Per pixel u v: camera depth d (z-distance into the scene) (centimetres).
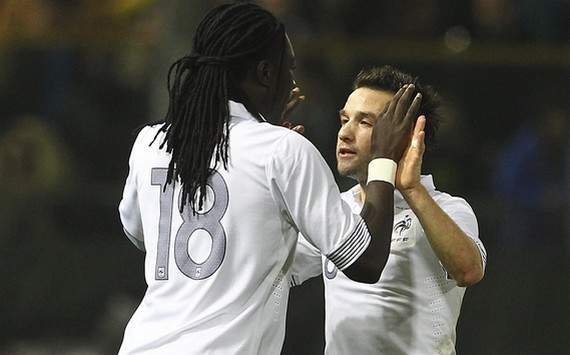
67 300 2994
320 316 2845
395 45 3078
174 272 1304
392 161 1316
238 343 1273
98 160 3112
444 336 1417
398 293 1410
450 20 3247
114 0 3400
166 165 1344
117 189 3048
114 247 2998
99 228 3016
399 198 1423
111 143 3123
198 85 1327
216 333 1271
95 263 2995
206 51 1333
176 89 1338
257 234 1288
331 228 1270
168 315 1294
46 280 3003
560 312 2877
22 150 3078
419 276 1406
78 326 2994
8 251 3012
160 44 3203
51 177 3075
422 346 1405
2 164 3073
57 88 3156
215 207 1298
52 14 3400
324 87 3016
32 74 3155
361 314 1427
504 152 3003
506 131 3030
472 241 1356
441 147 2973
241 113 1325
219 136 1308
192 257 1298
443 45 3084
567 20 3256
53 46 3162
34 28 3322
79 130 3120
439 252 1330
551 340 2873
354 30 3278
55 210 3025
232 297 1280
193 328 1277
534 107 3041
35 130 3109
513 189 2959
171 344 1278
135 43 3195
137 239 1448
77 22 3384
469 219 1412
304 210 1276
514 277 2891
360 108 1416
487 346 2872
